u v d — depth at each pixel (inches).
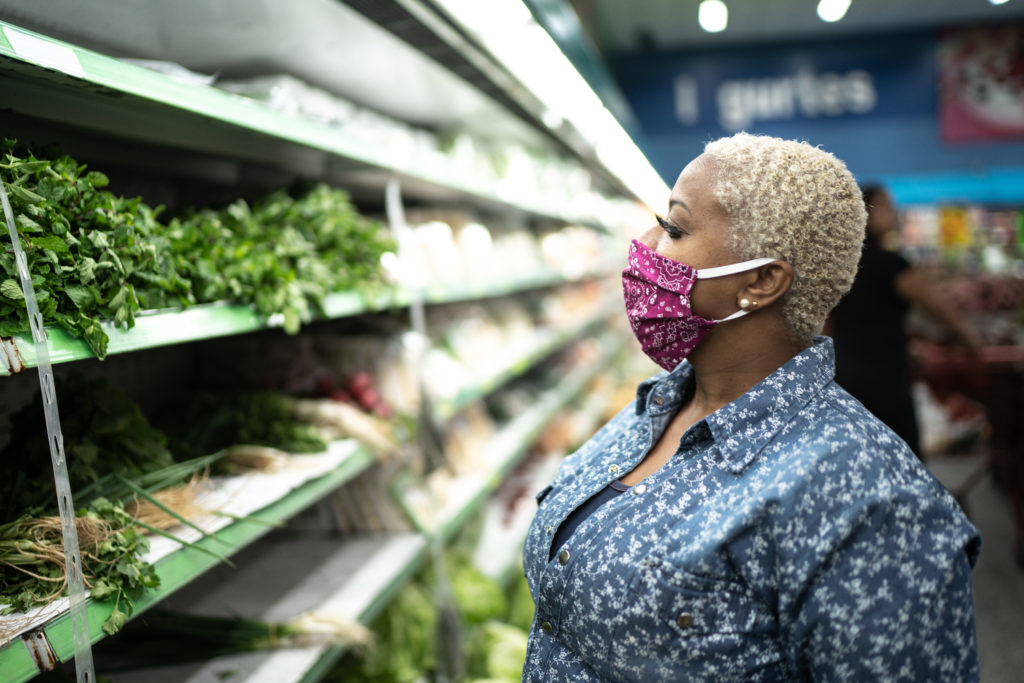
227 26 83.4
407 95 128.4
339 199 98.8
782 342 45.8
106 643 75.0
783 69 362.0
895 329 139.1
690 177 45.6
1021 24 338.6
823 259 42.9
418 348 107.3
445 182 117.3
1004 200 407.5
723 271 43.9
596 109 141.9
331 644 79.7
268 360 103.0
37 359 44.5
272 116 72.1
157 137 73.4
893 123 355.3
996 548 184.2
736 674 41.4
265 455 79.3
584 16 291.7
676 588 41.3
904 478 39.4
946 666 37.8
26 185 49.8
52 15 70.0
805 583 38.7
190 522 60.9
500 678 111.8
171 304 60.8
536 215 212.5
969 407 264.1
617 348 339.0
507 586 145.6
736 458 42.4
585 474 50.3
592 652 44.2
